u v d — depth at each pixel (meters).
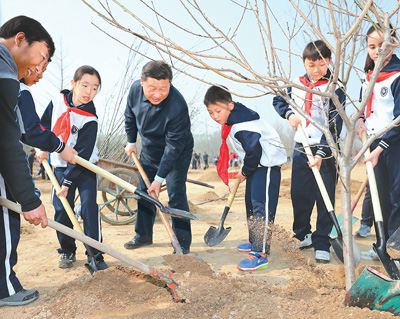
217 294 2.44
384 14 1.90
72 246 3.34
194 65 1.69
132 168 5.62
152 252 3.81
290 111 3.59
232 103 3.30
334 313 2.13
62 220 3.29
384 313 2.06
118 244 4.12
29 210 2.25
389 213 3.31
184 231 3.67
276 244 3.58
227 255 3.71
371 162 2.84
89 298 2.39
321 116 3.46
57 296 2.49
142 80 3.19
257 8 1.95
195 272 2.84
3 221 2.38
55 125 3.12
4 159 2.16
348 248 2.29
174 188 3.65
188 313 2.21
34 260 3.49
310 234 4.00
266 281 2.90
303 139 3.31
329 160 3.56
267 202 3.30
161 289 2.58
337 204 6.89
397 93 3.02
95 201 3.18
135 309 2.29
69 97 3.21
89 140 3.20
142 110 3.48
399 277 2.34
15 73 2.16
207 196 7.74
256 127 3.26
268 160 3.31
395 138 2.88
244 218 5.70
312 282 2.68
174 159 3.40
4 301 2.40
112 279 2.68
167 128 3.41
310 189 3.74
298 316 2.13
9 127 2.14
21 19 2.21
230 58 1.78
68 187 3.12
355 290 2.14
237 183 3.65
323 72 3.35
